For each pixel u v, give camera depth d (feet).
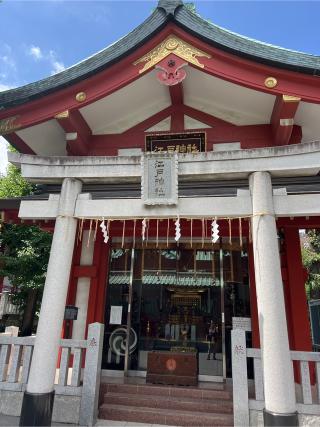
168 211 20.66
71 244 21.27
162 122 27.78
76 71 22.56
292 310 28.02
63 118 22.85
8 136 26.00
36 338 19.70
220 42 20.58
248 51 20.70
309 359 20.06
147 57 21.91
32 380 18.94
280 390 16.90
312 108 23.58
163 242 32.42
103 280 31.58
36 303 70.85
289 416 16.47
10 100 22.18
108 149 27.66
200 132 26.53
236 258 31.22
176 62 21.70
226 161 20.65
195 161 20.97
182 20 21.30
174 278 31.58
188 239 32.09
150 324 30.91
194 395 24.58
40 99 22.33
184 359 26.71
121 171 21.59
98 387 22.39
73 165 22.15
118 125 28.12
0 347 23.40
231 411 22.62
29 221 31.35
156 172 21.09
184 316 30.89
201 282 31.12
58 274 20.40
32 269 57.52
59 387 21.75
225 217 20.52
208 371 28.63
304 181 21.86
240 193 20.52
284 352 17.47
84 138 26.66
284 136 23.39
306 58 20.38
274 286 18.35
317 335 53.26
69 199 21.72
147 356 27.20
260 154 20.27
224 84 23.97
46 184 24.81
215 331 29.78
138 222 30.27
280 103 21.52
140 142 27.48
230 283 30.71
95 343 22.31
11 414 21.57
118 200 21.34
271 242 19.01
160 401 23.61
